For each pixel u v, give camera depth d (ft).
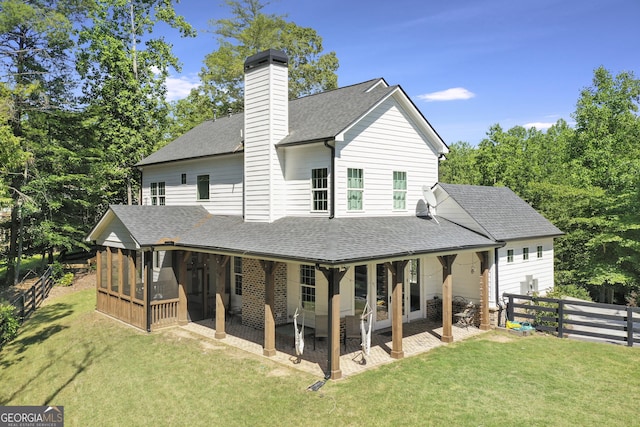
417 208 52.90
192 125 127.44
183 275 49.83
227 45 124.36
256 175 48.96
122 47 92.58
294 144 45.11
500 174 118.83
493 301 47.91
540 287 55.21
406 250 36.63
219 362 37.01
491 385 31.04
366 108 45.62
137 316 49.37
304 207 46.42
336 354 32.37
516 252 51.52
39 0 75.36
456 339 43.04
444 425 25.49
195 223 55.11
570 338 43.60
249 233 44.50
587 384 31.12
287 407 28.35
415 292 51.31
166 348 41.52
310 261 32.27
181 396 31.24
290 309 47.65
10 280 81.46
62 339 48.21
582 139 112.37
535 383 31.35
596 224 78.13
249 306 49.34
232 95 130.00
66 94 82.17
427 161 54.60
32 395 35.17
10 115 65.36
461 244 42.65
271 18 124.67
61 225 81.10
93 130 84.53
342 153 44.11
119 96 92.02
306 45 129.08
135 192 106.63
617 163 87.61
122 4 93.61
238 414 27.99
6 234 99.66
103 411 30.48
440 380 32.01
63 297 70.59
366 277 45.80
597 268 76.74
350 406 28.02
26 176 72.74
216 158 58.08
